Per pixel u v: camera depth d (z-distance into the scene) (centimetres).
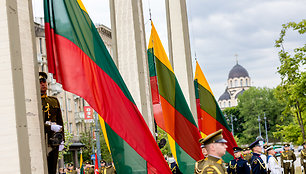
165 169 608
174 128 973
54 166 555
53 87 5075
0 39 459
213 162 610
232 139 1294
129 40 909
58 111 593
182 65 1215
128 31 909
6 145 454
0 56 458
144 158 593
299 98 2597
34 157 462
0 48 458
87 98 552
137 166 593
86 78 555
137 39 905
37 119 471
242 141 12225
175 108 981
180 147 969
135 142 593
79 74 552
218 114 1266
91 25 577
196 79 1277
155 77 996
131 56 906
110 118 571
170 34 1235
